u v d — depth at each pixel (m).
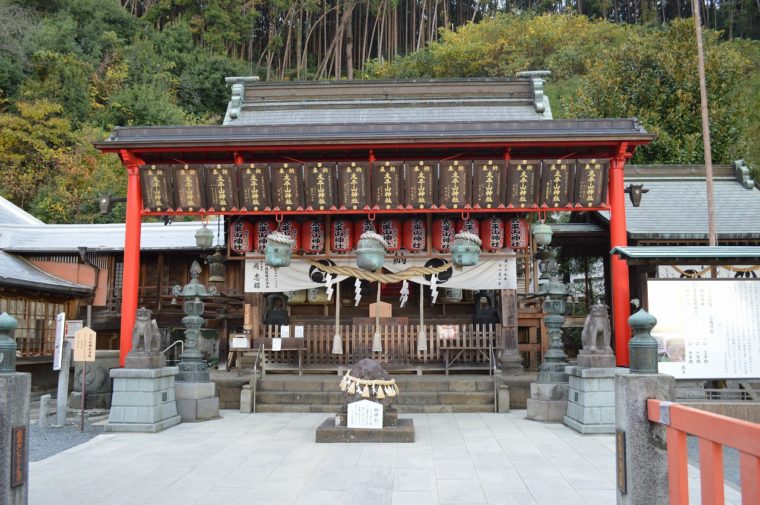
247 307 13.61
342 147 11.82
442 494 5.87
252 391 11.70
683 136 21.30
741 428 2.66
